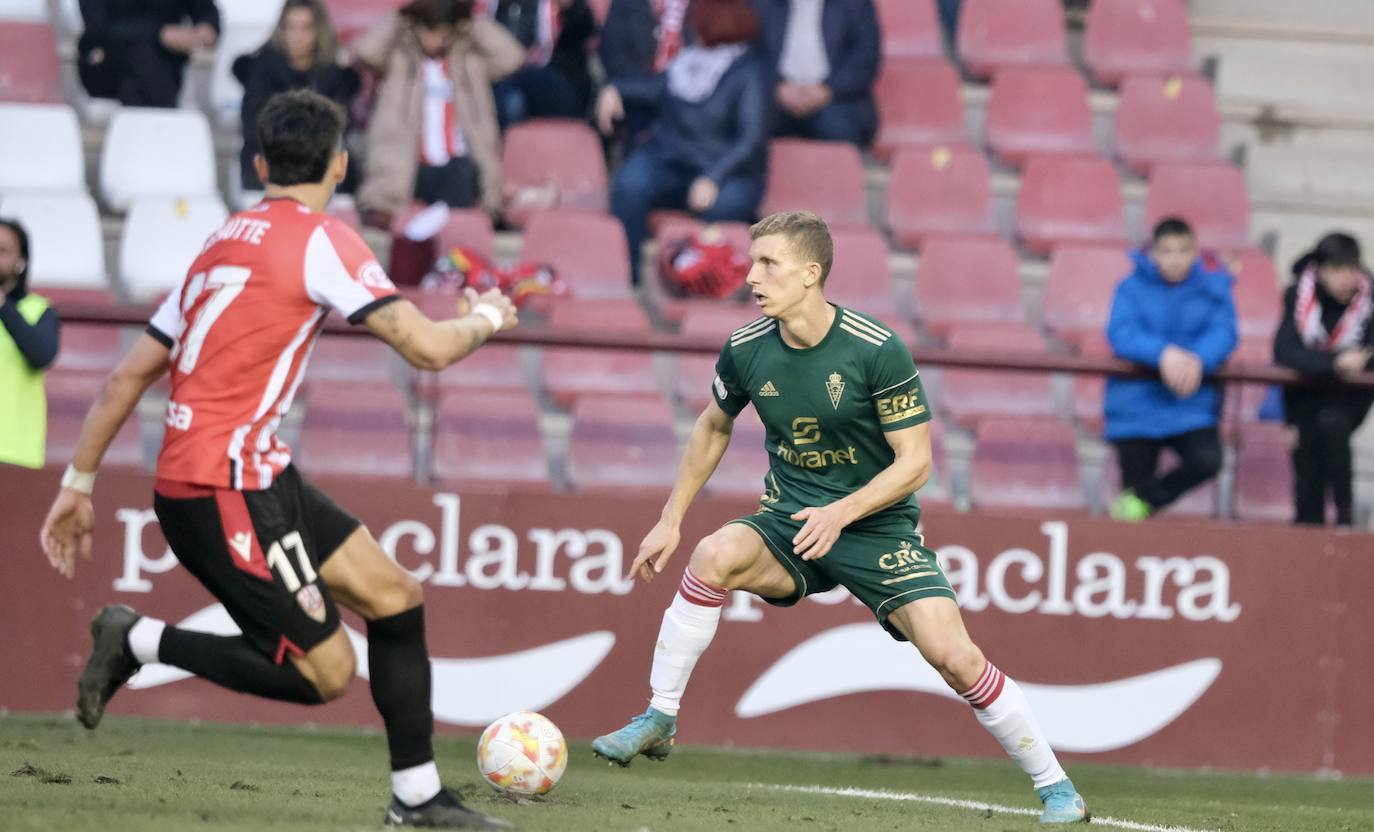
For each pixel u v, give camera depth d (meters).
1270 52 44.56
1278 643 27.05
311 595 12.72
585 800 16.94
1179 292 28.69
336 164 13.24
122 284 33.47
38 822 12.55
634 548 26.39
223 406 12.59
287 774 19.03
